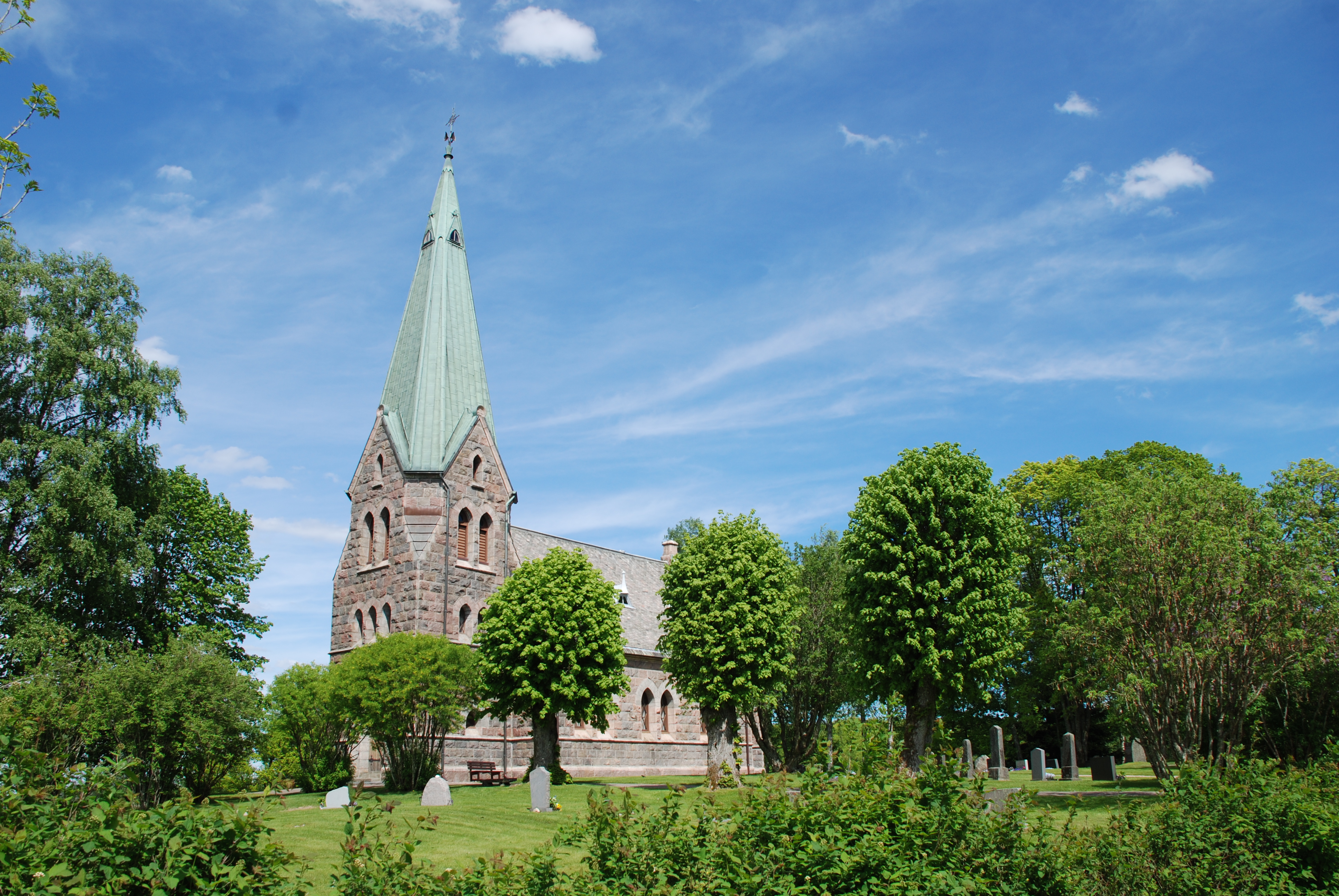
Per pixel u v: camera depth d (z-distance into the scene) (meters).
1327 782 17.12
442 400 54.84
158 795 27.45
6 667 39.09
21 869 7.71
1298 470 45.12
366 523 54.38
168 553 50.00
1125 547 32.16
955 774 12.49
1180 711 31.47
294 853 9.55
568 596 43.03
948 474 42.28
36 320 43.38
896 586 41.16
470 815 30.03
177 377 46.94
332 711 42.03
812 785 12.05
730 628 44.19
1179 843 14.20
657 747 60.81
